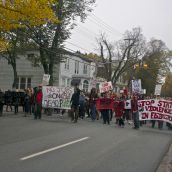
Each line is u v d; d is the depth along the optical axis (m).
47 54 38.81
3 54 46.97
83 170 9.73
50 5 19.45
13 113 27.38
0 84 59.56
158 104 24.20
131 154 12.57
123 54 71.50
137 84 30.23
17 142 13.66
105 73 73.62
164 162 11.71
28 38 38.16
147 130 21.94
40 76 56.66
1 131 16.55
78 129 18.73
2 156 11.01
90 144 14.05
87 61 65.56
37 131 17.09
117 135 17.42
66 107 28.56
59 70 55.88
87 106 29.55
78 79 59.88
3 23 19.12
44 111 30.38
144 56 79.06
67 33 38.62
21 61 58.00
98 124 22.75
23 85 57.94
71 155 11.66
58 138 15.09
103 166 10.37
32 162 10.35
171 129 24.41
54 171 9.43
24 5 18.39
